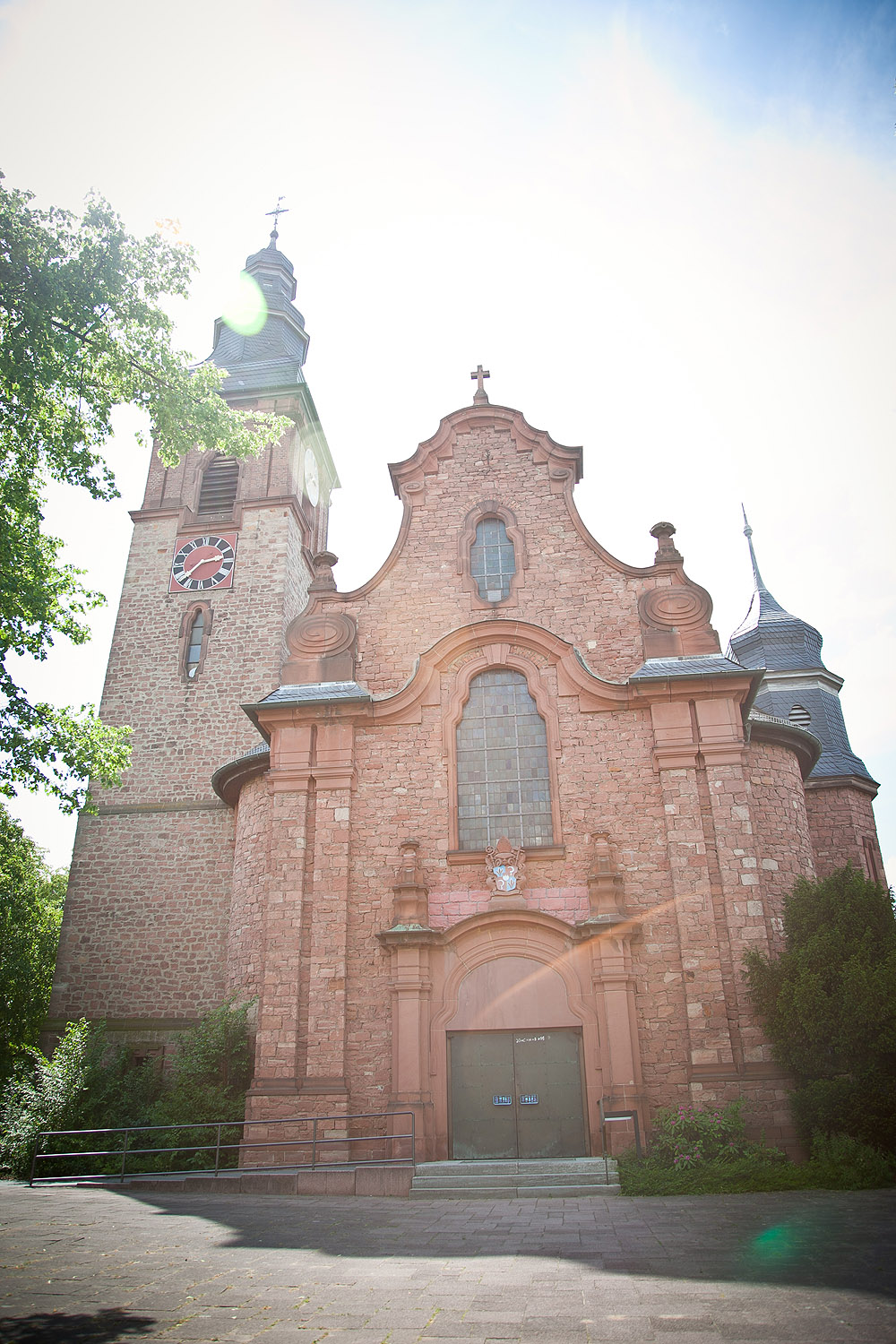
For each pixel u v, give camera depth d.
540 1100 17.17
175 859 27.14
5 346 15.70
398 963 17.95
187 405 18.25
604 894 17.88
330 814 19.55
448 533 22.47
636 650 20.72
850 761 30.59
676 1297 7.20
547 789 19.59
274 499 32.38
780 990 16.28
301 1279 8.13
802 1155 15.77
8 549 18.25
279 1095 17.47
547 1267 8.52
